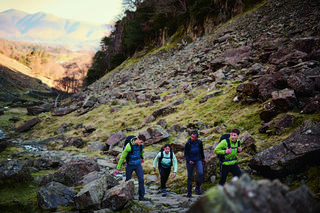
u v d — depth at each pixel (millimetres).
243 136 7598
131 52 71875
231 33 27953
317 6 20703
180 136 11414
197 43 36844
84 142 15398
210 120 11531
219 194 1423
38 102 41500
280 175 4871
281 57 13938
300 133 5246
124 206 4207
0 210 3895
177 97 17750
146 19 64812
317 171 4543
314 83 8250
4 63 130750
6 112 35094
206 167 6395
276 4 29000
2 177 4781
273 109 8750
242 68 17281
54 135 19734
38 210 4090
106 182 4660
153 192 6484
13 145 14844
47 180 5586
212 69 20219
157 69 34000
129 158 5410
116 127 17062
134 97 24109
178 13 55812
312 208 1588
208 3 44875
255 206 1327
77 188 5422
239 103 11812
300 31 17109
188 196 5586
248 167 6059
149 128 12281
